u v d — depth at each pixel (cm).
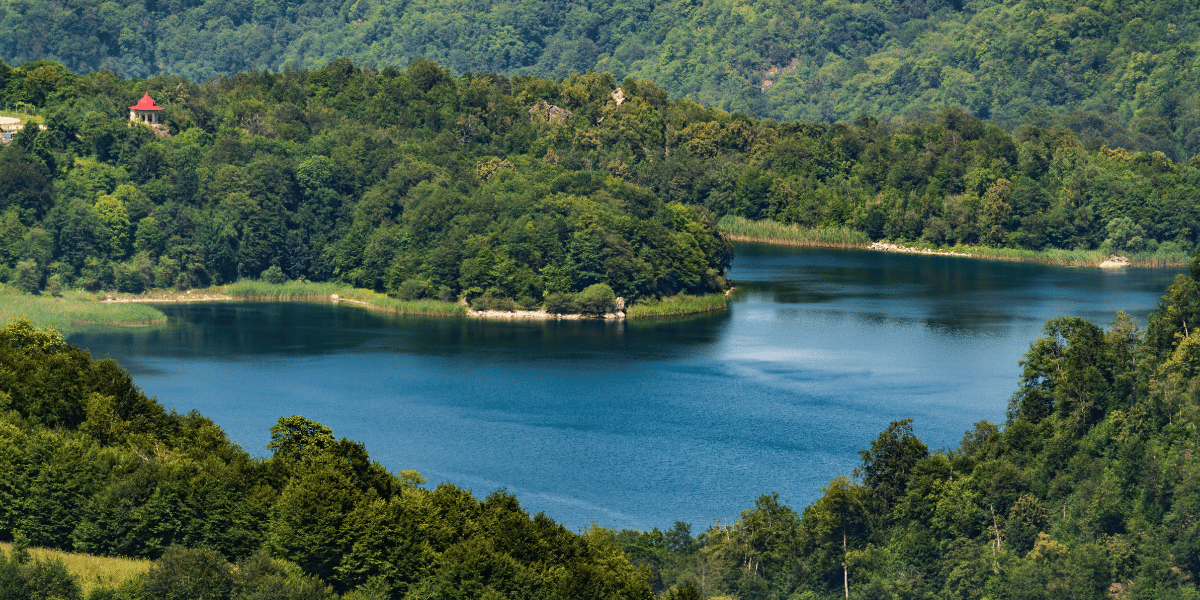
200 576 17938
